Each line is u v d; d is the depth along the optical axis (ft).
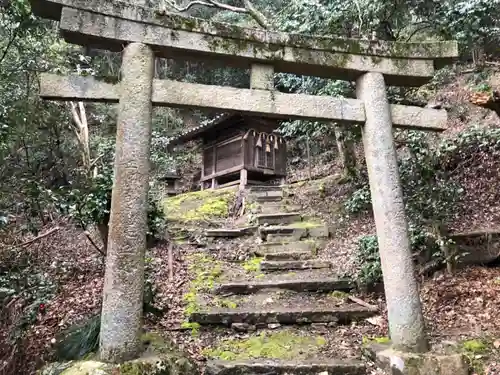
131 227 9.69
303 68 12.37
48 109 18.51
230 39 11.53
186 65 54.90
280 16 24.70
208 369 11.14
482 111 28.37
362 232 22.22
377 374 10.68
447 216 18.15
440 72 30.27
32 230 16.11
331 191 29.30
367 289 16.65
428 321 13.58
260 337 13.64
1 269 14.20
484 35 20.13
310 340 13.30
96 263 20.34
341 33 21.79
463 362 10.07
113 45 10.87
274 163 38.27
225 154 39.14
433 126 12.73
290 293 16.88
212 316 14.33
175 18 11.05
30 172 15.96
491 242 16.58
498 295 14.14
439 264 16.79
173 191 41.01
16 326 12.21
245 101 11.47
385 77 12.83
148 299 14.64
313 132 27.45
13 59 17.33
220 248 22.82
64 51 21.07
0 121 14.20
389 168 11.79
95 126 33.32
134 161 10.03
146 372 8.85
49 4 10.10
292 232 23.24
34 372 10.82
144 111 10.41
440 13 18.84
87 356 9.86
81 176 18.52
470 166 22.71
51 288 13.67
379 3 19.31
